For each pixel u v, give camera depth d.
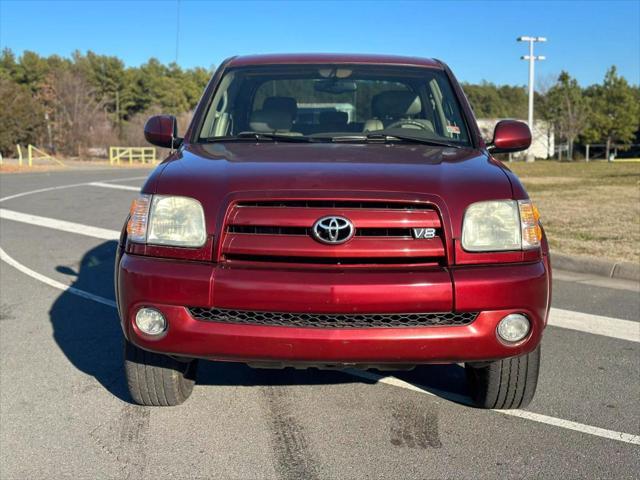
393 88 4.53
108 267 7.64
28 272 7.35
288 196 3.00
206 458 3.22
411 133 4.21
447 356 2.98
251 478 3.04
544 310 3.10
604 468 3.14
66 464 3.15
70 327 5.34
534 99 61.59
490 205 3.09
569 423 3.62
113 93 81.94
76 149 52.06
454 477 3.05
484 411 3.78
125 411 3.73
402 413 3.75
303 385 4.15
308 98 4.47
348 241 2.97
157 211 3.14
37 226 10.77
